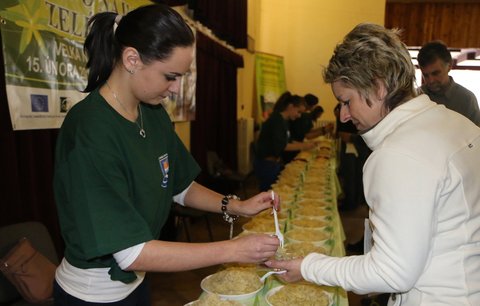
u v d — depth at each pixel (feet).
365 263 2.61
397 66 2.59
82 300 3.15
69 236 3.05
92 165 2.75
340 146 16.49
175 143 3.89
